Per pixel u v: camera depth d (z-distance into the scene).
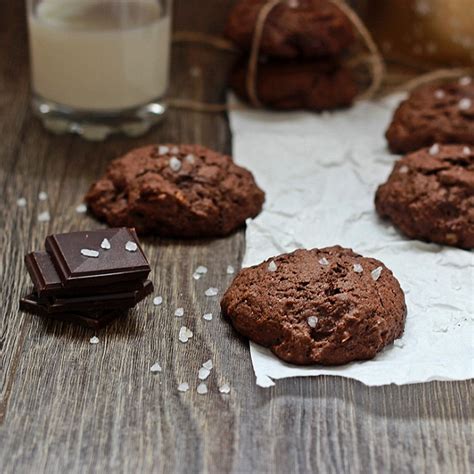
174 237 0.62
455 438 0.52
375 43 0.80
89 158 0.68
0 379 0.54
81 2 0.67
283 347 0.55
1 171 0.67
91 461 0.51
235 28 0.73
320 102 0.73
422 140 0.69
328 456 0.51
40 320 0.57
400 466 0.51
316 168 0.68
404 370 0.55
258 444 0.52
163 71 0.71
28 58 0.78
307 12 0.72
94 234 0.57
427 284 0.59
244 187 0.63
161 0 0.69
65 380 0.54
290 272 0.57
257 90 0.73
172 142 0.70
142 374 0.54
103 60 0.68
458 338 0.56
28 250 0.61
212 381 0.54
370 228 0.63
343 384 0.54
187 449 0.51
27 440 0.52
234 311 0.56
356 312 0.55
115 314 0.57
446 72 0.76
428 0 0.76
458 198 0.62
